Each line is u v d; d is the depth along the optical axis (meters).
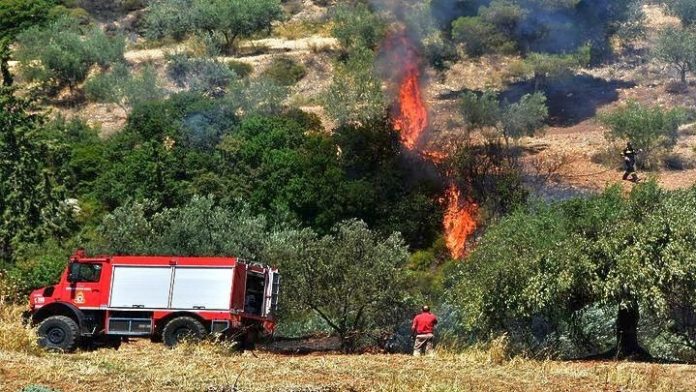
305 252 48.16
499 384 28.39
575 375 30.56
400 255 49.16
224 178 78.31
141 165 78.50
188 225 53.56
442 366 31.47
